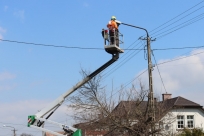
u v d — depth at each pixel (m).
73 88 15.53
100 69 15.69
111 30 15.41
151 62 21.95
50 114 15.30
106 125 20.47
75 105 20.38
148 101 20.95
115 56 15.53
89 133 21.62
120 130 20.58
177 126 35.81
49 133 15.46
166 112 21.48
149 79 21.62
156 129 20.58
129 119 20.61
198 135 30.06
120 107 20.94
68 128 14.60
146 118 20.47
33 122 14.86
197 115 36.94
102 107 20.31
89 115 20.66
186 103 36.69
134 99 21.23
